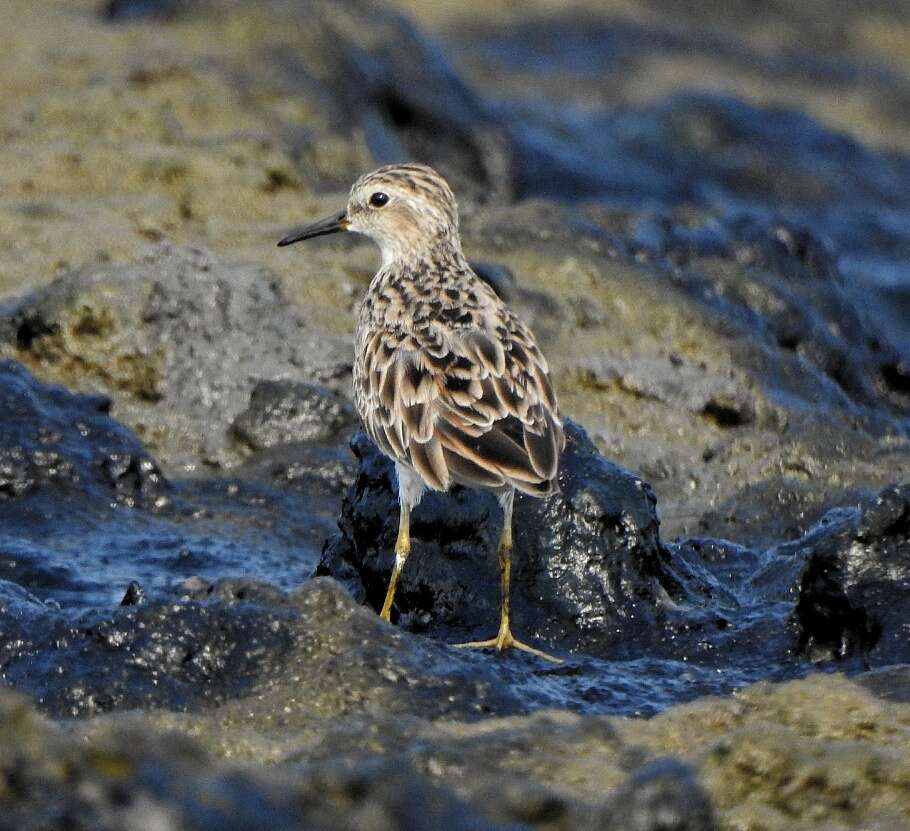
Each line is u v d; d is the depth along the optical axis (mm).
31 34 24328
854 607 11438
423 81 26609
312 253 18734
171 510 14766
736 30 40438
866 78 38938
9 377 15078
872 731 9992
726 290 19609
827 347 19734
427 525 12242
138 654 10625
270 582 12383
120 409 16328
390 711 10133
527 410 11219
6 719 7238
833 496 15477
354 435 13180
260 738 9805
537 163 29844
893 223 31312
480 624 12031
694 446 16844
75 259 18125
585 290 18922
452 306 11891
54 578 13031
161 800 6523
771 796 9078
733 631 11867
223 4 25031
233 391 16531
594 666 11375
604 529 12219
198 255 17188
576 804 8633
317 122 23188
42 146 20719
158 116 21406
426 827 7246
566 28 39000
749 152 32844
